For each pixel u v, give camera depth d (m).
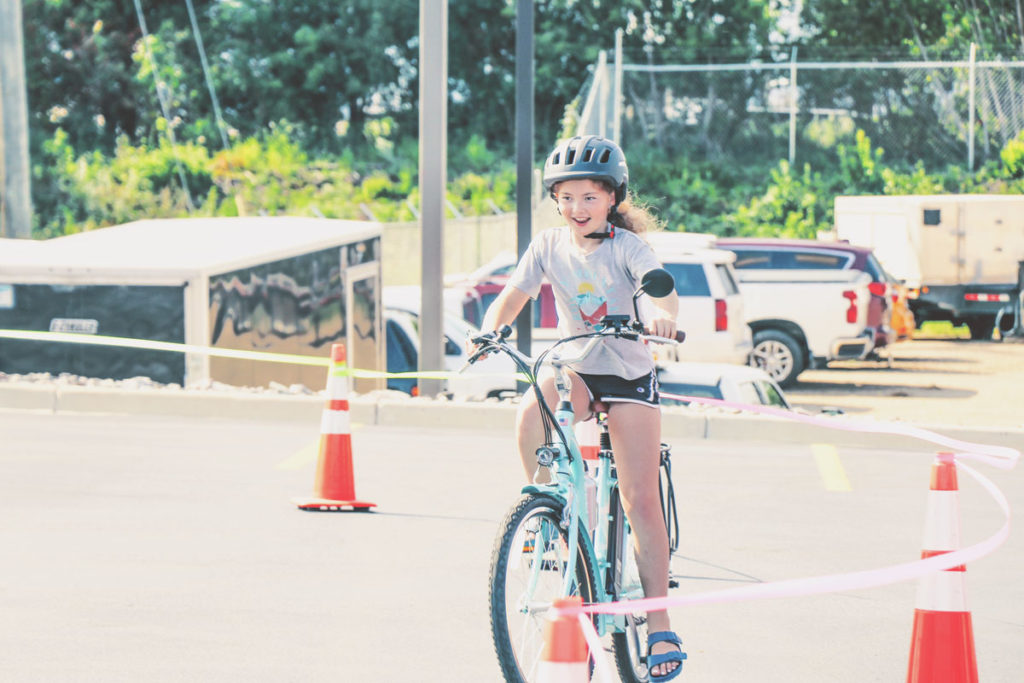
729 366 45.56
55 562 22.14
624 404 15.10
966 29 131.00
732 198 116.31
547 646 10.30
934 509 14.74
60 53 138.50
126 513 25.80
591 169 14.80
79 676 16.61
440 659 17.50
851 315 65.94
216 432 34.78
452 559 22.66
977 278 84.88
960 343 85.81
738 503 27.75
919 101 121.12
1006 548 24.64
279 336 41.88
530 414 15.44
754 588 12.21
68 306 38.69
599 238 15.23
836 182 113.38
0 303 38.97
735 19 136.12
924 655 14.58
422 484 28.81
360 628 18.78
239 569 21.83
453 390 49.91
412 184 129.25
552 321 52.94
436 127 40.50
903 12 134.62
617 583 15.61
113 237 45.09
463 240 92.00
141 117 139.12
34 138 135.25
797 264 67.19
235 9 140.88
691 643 18.66
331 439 26.34
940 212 84.69
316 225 49.34
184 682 16.45
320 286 44.56
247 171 128.50
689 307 58.50
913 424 34.72
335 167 132.50
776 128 124.12
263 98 140.00
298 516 25.66
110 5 140.00
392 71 140.00
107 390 37.44
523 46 39.78
